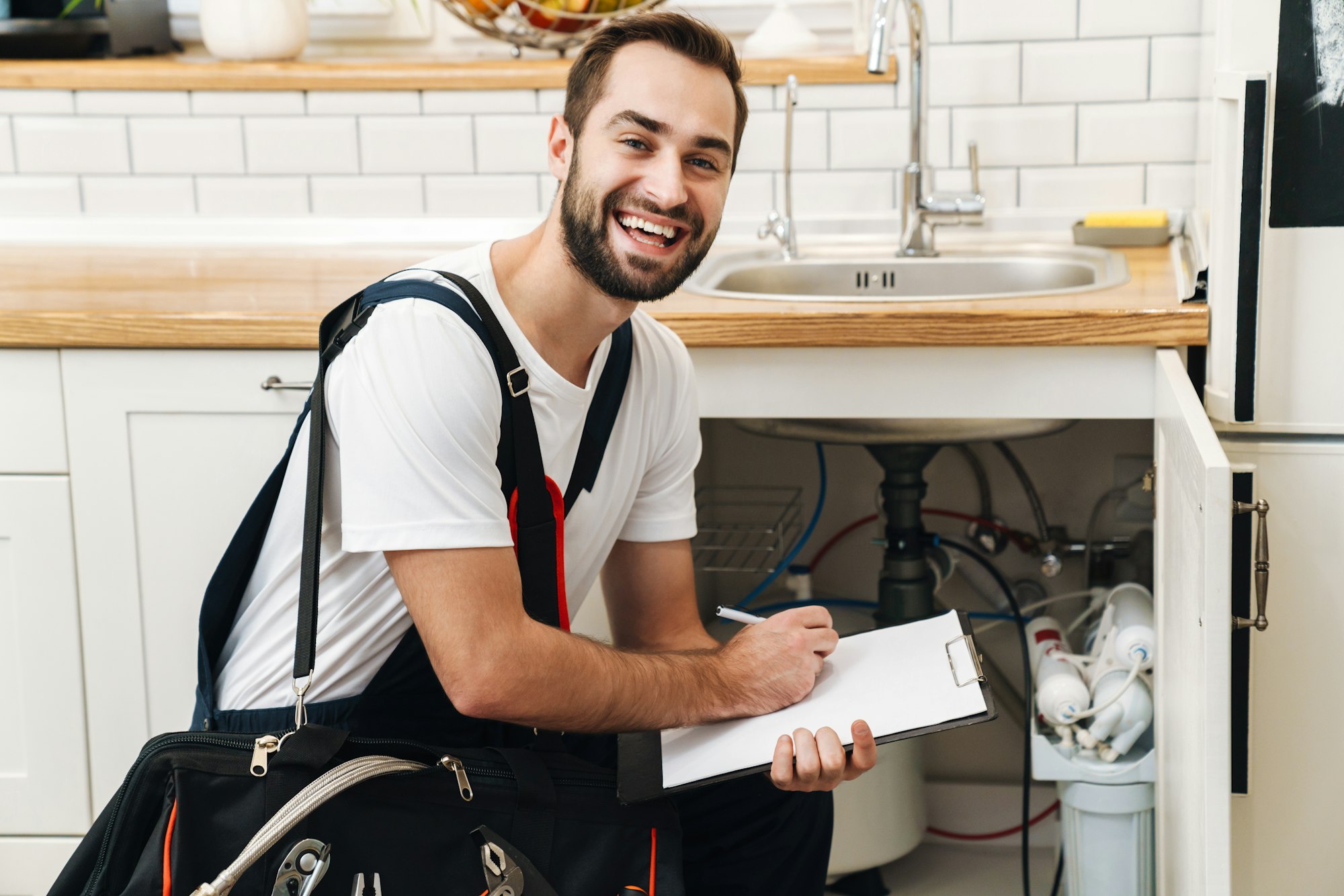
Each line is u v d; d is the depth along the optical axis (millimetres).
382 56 2295
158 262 2033
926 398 1524
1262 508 1302
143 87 2178
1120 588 1773
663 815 1133
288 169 2209
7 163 2244
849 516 2133
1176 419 1243
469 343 1108
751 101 2098
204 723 1199
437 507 1075
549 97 2135
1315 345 1397
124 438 1604
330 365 1139
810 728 1127
